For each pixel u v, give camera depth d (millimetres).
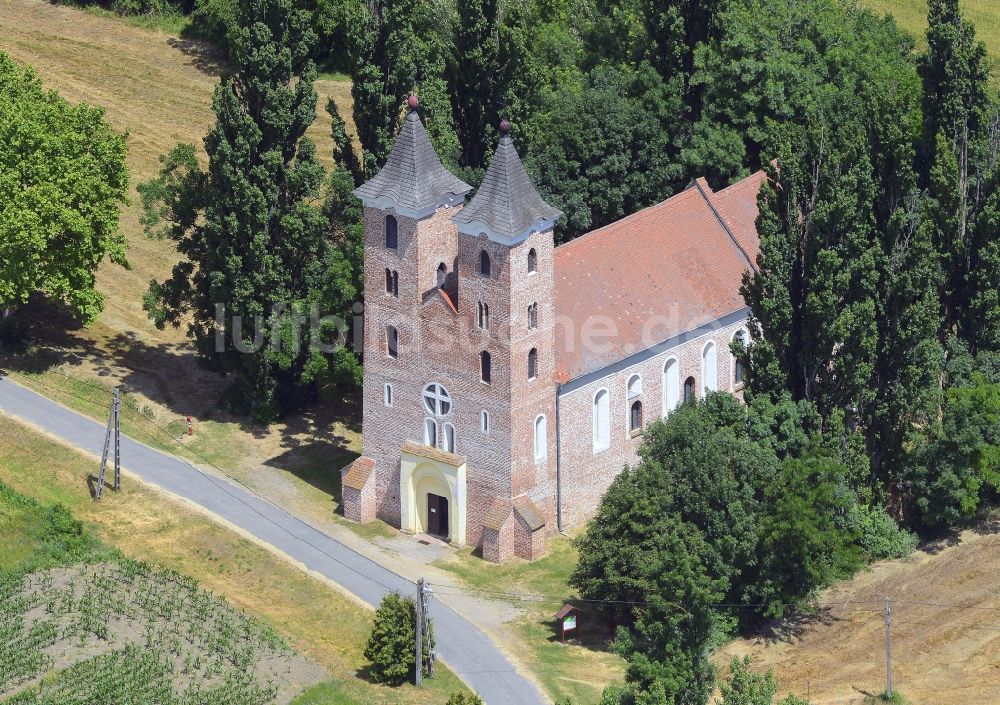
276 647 157375
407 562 171750
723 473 160375
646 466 162000
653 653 151125
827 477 164500
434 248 169750
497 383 167250
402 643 152875
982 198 186625
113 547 172500
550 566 170750
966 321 186000
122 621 160875
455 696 142750
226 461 188750
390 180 168500
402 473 175250
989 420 176125
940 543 178625
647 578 156750
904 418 177250
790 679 159125
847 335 170000
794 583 163625
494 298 164625
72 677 152250
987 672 159500
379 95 187125
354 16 185125
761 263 171625
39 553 170000
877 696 156125
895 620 166750
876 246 172500
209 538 174500
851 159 171125
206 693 150000
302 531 176750
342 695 150500
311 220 188250
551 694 153125
